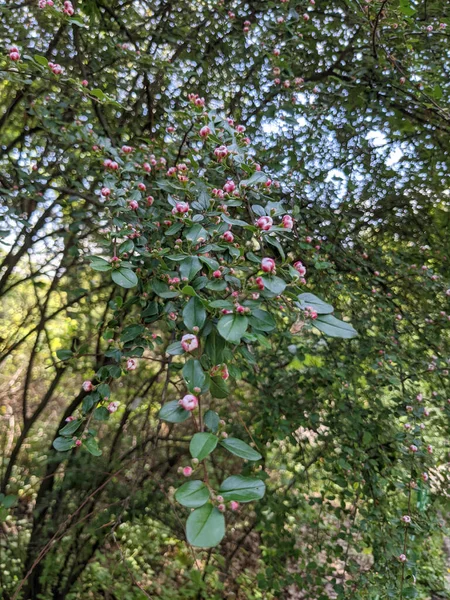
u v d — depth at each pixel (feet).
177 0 9.41
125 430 11.32
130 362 4.53
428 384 8.93
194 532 2.04
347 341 8.55
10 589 10.00
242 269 3.63
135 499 9.86
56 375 11.56
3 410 13.16
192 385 2.80
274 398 8.91
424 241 10.52
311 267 8.38
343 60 10.00
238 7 9.45
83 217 8.05
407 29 8.09
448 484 7.73
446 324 8.70
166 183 4.91
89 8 7.82
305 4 8.79
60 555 10.45
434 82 8.95
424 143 10.48
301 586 8.38
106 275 10.93
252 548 13.15
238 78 9.50
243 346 3.57
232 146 4.48
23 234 9.87
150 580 11.25
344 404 8.07
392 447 7.64
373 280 8.84
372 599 6.63
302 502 9.95
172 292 3.44
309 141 7.87
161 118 9.59
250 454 2.56
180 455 10.93
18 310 13.19
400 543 6.84
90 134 6.57
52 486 10.66
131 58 7.88
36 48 8.65
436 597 11.16
